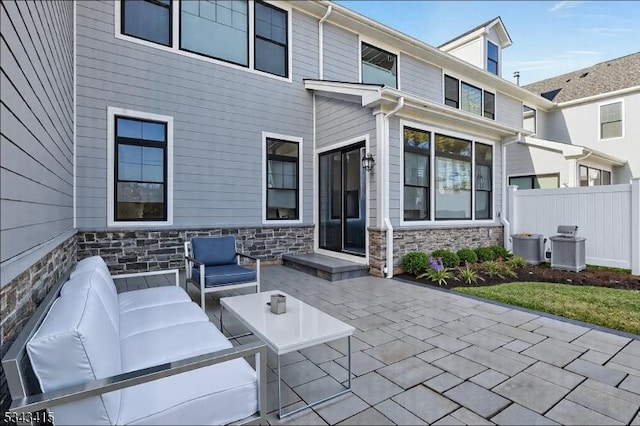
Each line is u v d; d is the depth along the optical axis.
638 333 3.21
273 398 2.15
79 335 1.37
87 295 1.80
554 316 3.71
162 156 5.77
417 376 2.42
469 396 2.16
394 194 5.83
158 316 2.53
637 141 11.05
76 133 5.03
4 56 1.51
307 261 6.16
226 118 6.38
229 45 6.46
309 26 7.39
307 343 2.08
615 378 2.38
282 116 7.04
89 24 5.17
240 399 1.66
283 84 7.04
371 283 5.28
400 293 4.71
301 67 7.28
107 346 1.55
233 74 6.45
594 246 6.47
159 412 1.45
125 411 1.42
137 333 2.20
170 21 5.86
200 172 6.10
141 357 1.84
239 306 2.82
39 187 2.24
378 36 8.27
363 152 6.11
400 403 2.10
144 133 5.62
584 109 12.27
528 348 2.88
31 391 1.38
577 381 2.34
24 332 1.44
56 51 3.13
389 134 5.77
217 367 1.76
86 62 5.14
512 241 7.33
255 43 6.73
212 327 2.33
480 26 10.98
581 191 6.68
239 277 4.08
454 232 6.81
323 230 7.22
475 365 2.58
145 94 5.60
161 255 5.68
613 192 6.22
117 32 5.38
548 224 7.17
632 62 12.05
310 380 2.38
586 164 10.26
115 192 5.36
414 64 9.14
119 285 4.97
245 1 6.62
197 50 6.12
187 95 5.98
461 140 7.00
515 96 11.96
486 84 10.99
